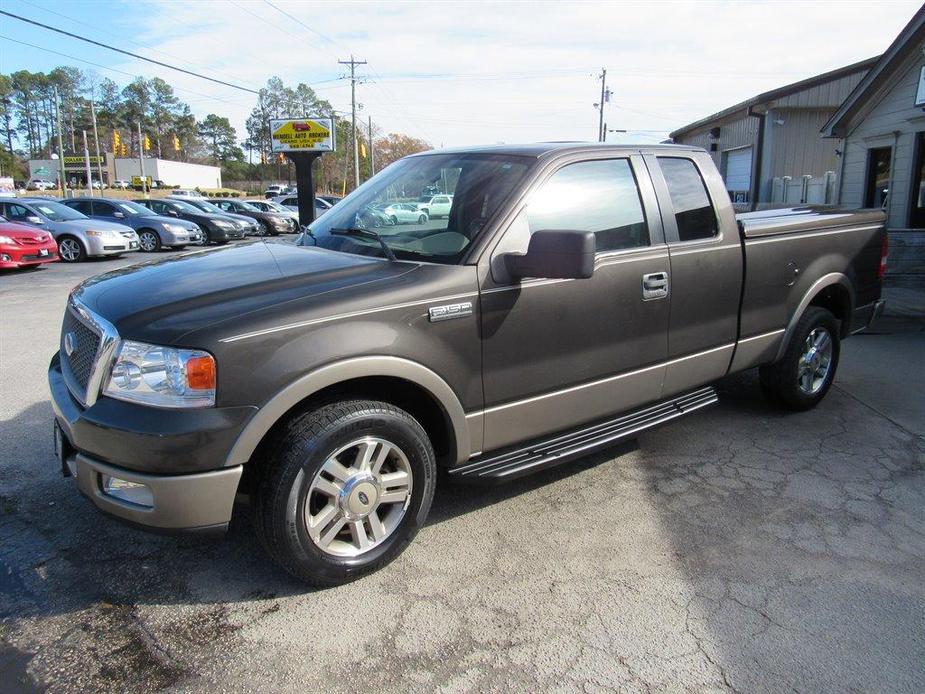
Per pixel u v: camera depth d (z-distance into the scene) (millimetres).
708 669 2508
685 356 4062
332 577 2918
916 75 12594
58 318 8977
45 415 5078
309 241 3789
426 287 2982
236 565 3166
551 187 3457
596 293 3512
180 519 2607
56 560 3189
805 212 5078
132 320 2715
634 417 3910
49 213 17250
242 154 146625
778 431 4820
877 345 7336
